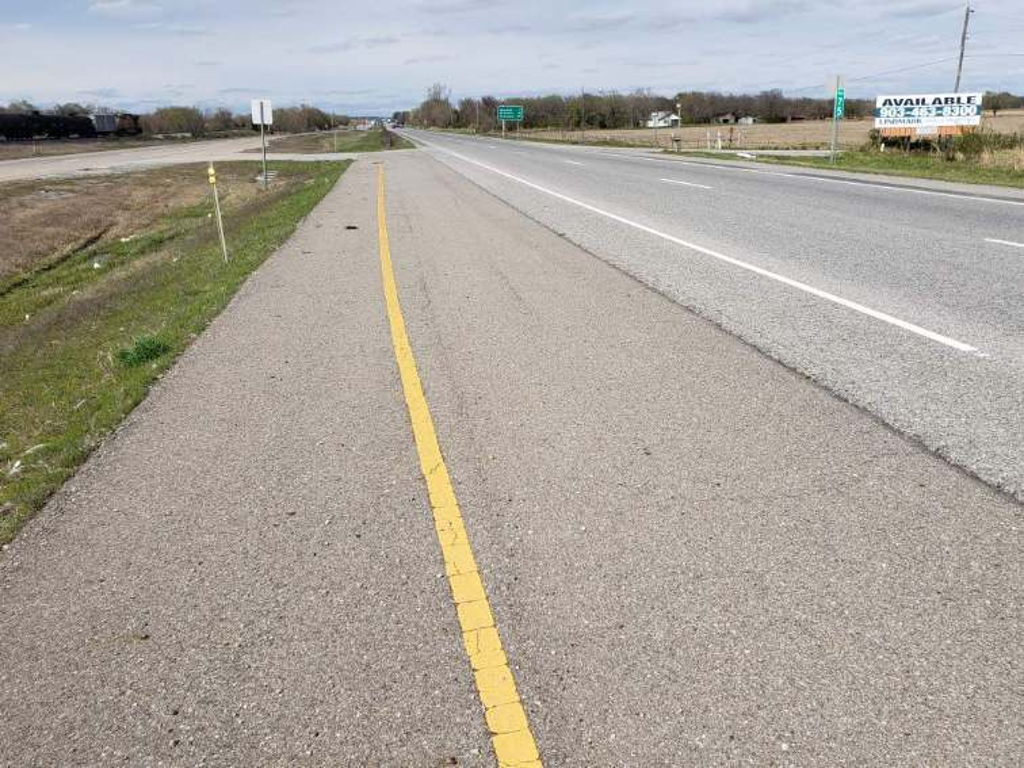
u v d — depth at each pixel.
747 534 3.32
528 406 4.95
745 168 25.50
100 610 3.05
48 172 41.81
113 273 16.33
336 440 4.59
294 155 53.78
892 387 4.91
